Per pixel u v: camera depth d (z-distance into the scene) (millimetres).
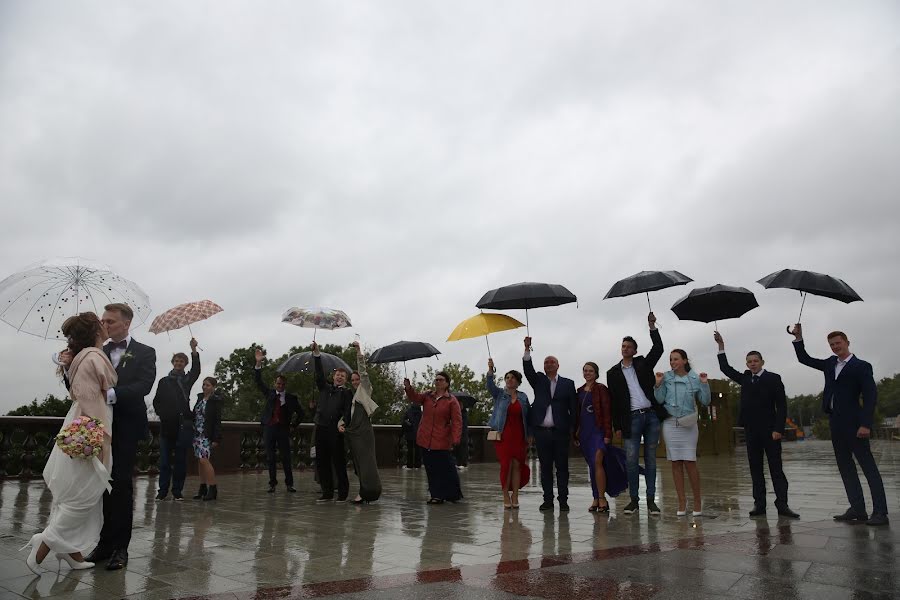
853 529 5828
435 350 9562
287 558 4750
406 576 4105
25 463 11180
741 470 14039
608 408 7516
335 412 8867
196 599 3562
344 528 6293
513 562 4543
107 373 4402
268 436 10148
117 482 4484
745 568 4137
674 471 7078
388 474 14797
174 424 8781
